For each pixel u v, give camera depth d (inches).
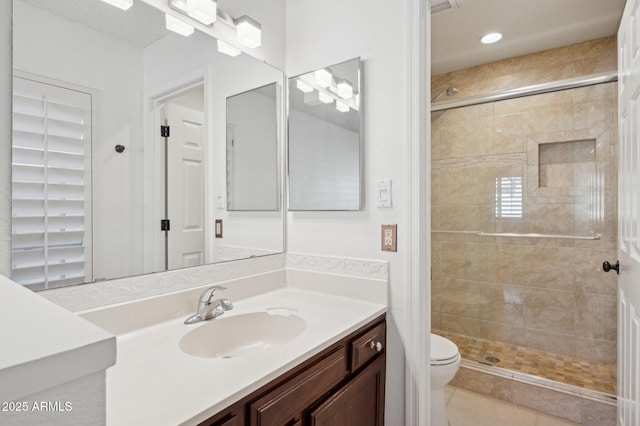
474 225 109.6
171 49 50.7
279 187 67.9
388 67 57.0
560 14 81.6
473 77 109.7
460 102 107.8
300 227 67.2
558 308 97.9
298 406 36.5
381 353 54.1
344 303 57.1
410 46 54.5
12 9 35.5
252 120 62.9
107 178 43.7
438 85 115.5
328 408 40.5
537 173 100.0
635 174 45.1
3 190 34.5
